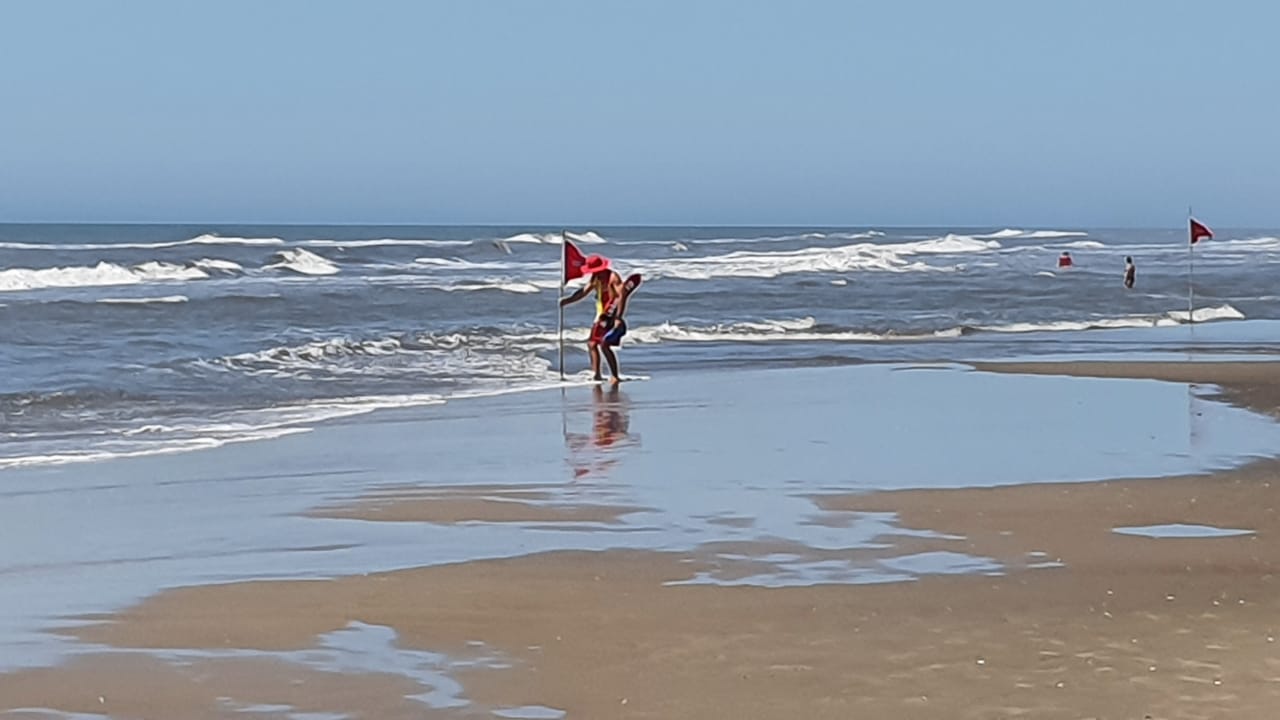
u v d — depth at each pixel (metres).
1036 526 10.20
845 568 8.89
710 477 12.41
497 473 12.63
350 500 11.31
